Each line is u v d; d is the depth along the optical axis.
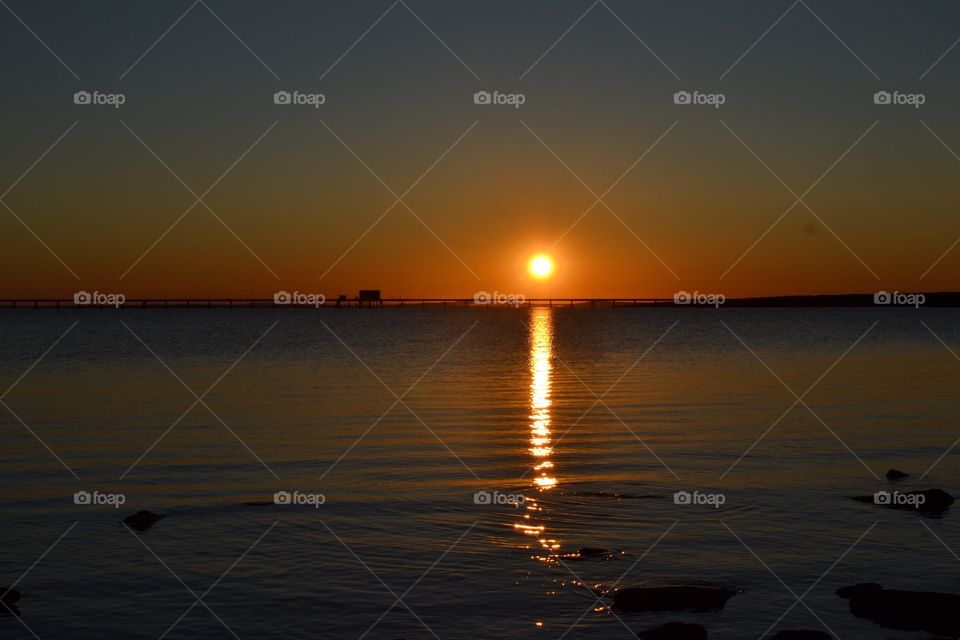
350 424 29.33
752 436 26.52
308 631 11.44
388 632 11.38
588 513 17.12
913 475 20.72
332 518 16.84
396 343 90.12
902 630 11.30
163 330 125.69
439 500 18.27
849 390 40.00
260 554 14.58
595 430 27.88
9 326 142.88
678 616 11.81
